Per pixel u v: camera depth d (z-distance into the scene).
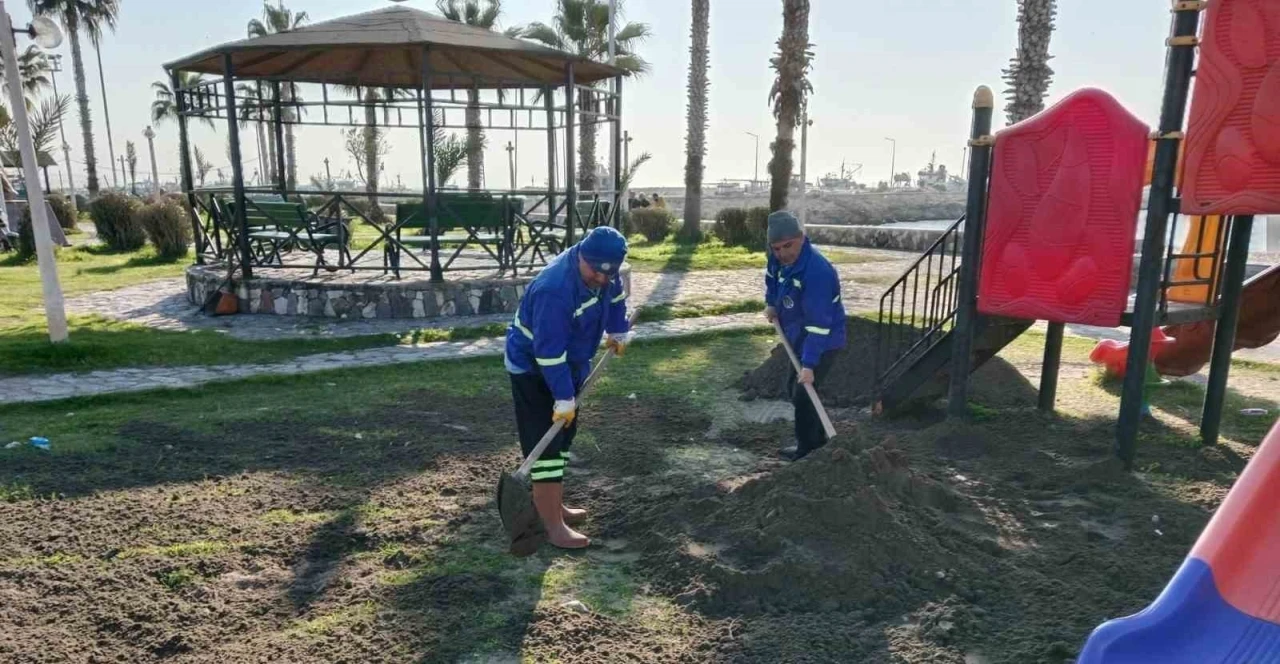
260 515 4.45
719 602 3.45
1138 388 4.91
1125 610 3.31
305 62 12.47
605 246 3.54
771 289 5.27
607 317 3.89
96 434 5.85
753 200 54.66
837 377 7.27
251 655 3.12
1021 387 6.88
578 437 5.91
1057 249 5.14
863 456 4.18
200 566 3.85
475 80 13.64
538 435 3.93
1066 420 6.12
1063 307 5.17
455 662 3.06
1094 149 4.92
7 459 5.27
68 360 7.99
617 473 5.19
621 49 28.42
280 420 6.25
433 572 3.78
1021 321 5.95
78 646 3.19
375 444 5.70
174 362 8.16
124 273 15.45
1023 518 4.30
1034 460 5.22
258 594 3.60
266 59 11.69
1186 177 4.58
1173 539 4.03
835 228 25.06
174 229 18.08
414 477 5.05
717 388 7.43
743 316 11.41
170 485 4.88
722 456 5.53
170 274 15.25
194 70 12.02
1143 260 4.80
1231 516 2.45
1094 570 3.70
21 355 7.97
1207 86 4.42
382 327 9.91
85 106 40.97
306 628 3.31
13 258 17.84
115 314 10.81
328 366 8.06
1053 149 5.08
